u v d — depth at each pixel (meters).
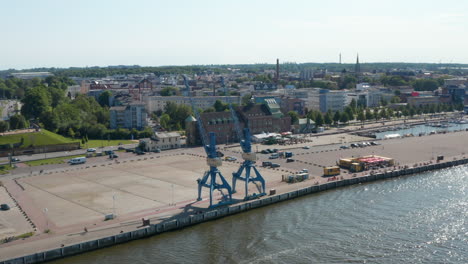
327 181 185.12
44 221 142.62
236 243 128.62
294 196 169.75
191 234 136.00
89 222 140.62
